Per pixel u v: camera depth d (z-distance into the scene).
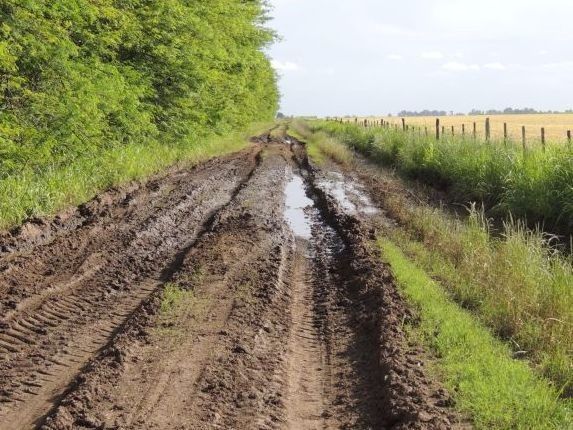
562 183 12.91
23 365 6.17
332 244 12.26
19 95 14.08
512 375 5.84
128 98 19.23
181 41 23.47
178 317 7.56
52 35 13.77
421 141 24.17
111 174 17.00
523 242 9.70
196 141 28.44
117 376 5.92
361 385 6.13
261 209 15.35
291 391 5.99
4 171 13.24
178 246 11.34
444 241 11.30
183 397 5.59
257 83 48.25
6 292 8.08
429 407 5.32
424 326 7.16
